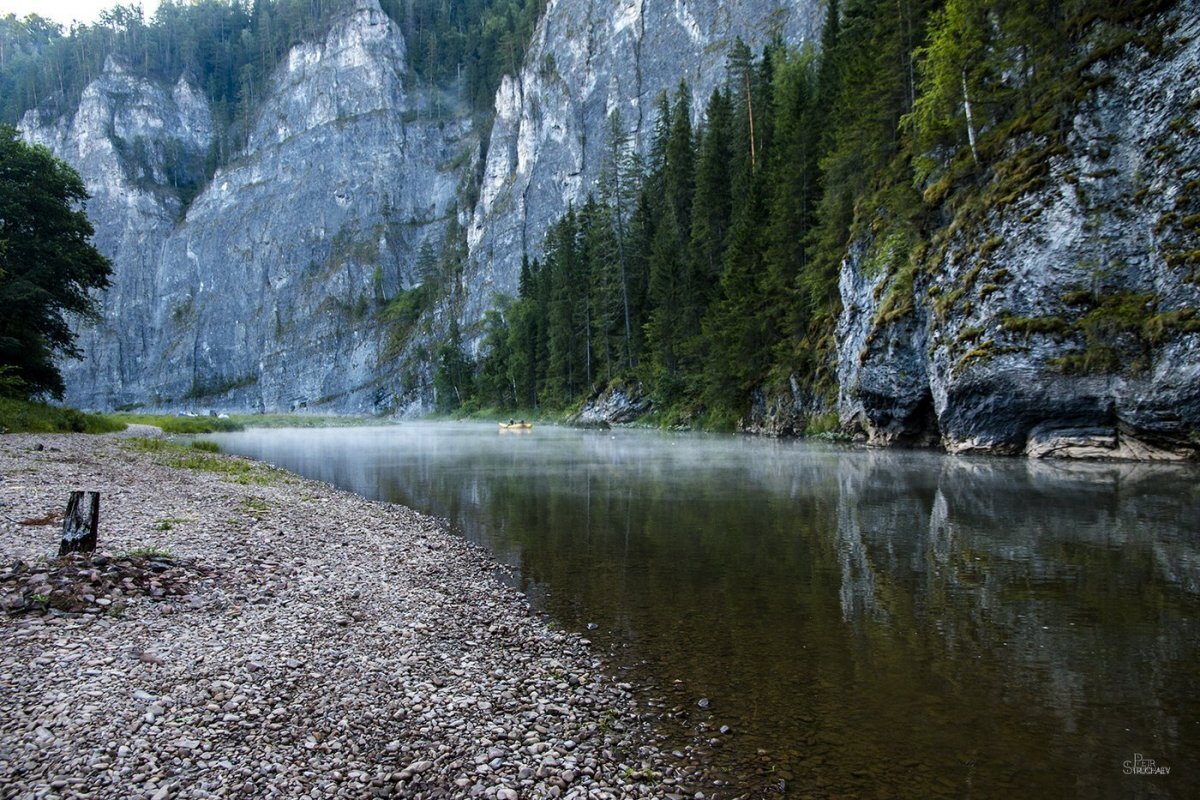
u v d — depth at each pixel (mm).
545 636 9062
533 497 21156
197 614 8602
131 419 71312
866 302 36250
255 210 172875
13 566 8820
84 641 7246
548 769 5734
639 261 73562
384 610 9789
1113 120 24812
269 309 164000
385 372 141750
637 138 115375
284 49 197125
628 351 71375
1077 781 5547
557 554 13625
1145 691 7027
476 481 25531
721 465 28656
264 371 159625
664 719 6750
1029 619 9094
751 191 52719
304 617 9055
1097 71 25516
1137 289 23734
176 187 189500
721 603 10312
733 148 68625
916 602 9977
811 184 46500
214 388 164625
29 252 41188
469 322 128750
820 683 7484
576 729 6512
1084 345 24844
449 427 82500
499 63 167250
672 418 59438
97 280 46312
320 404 148625
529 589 11258
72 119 190000
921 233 33000
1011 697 7008
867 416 35938
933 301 30969
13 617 7562
